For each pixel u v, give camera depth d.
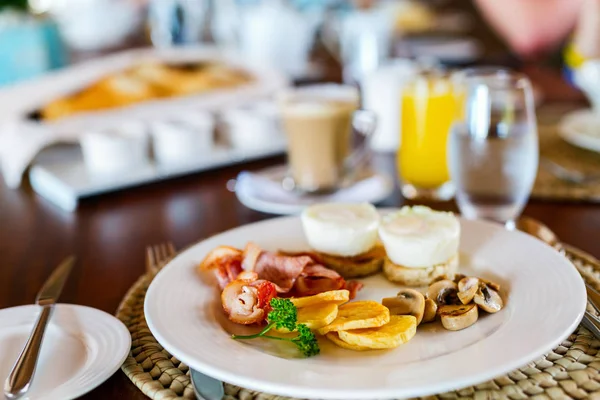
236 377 0.63
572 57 3.13
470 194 1.15
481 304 0.78
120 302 0.94
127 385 0.72
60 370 0.72
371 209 1.02
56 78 1.80
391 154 1.69
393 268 0.93
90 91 1.83
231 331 0.78
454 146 1.14
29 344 0.74
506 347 0.67
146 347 0.78
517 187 1.12
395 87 1.69
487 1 3.89
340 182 1.42
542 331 0.69
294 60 2.78
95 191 1.42
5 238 1.22
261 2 2.96
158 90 1.88
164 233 1.22
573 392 0.66
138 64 2.01
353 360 0.71
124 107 1.71
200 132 1.61
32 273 1.06
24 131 1.55
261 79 1.99
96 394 0.71
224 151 1.66
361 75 1.81
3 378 0.71
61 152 1.73
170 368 0.73
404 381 0.62
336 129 1.37
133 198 1.43
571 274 0.81
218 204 1.38
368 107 1.72
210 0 2.98
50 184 1.47
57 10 3.11
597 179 1.36
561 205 1.26
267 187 1.38
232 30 2.94
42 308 0.86
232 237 1.02
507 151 1.10
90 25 3.02
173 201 1.40
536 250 0.91
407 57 2.74
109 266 1.07
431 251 0.90
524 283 0.84
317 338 0.76
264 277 0.88
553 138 1.68
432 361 0.65
